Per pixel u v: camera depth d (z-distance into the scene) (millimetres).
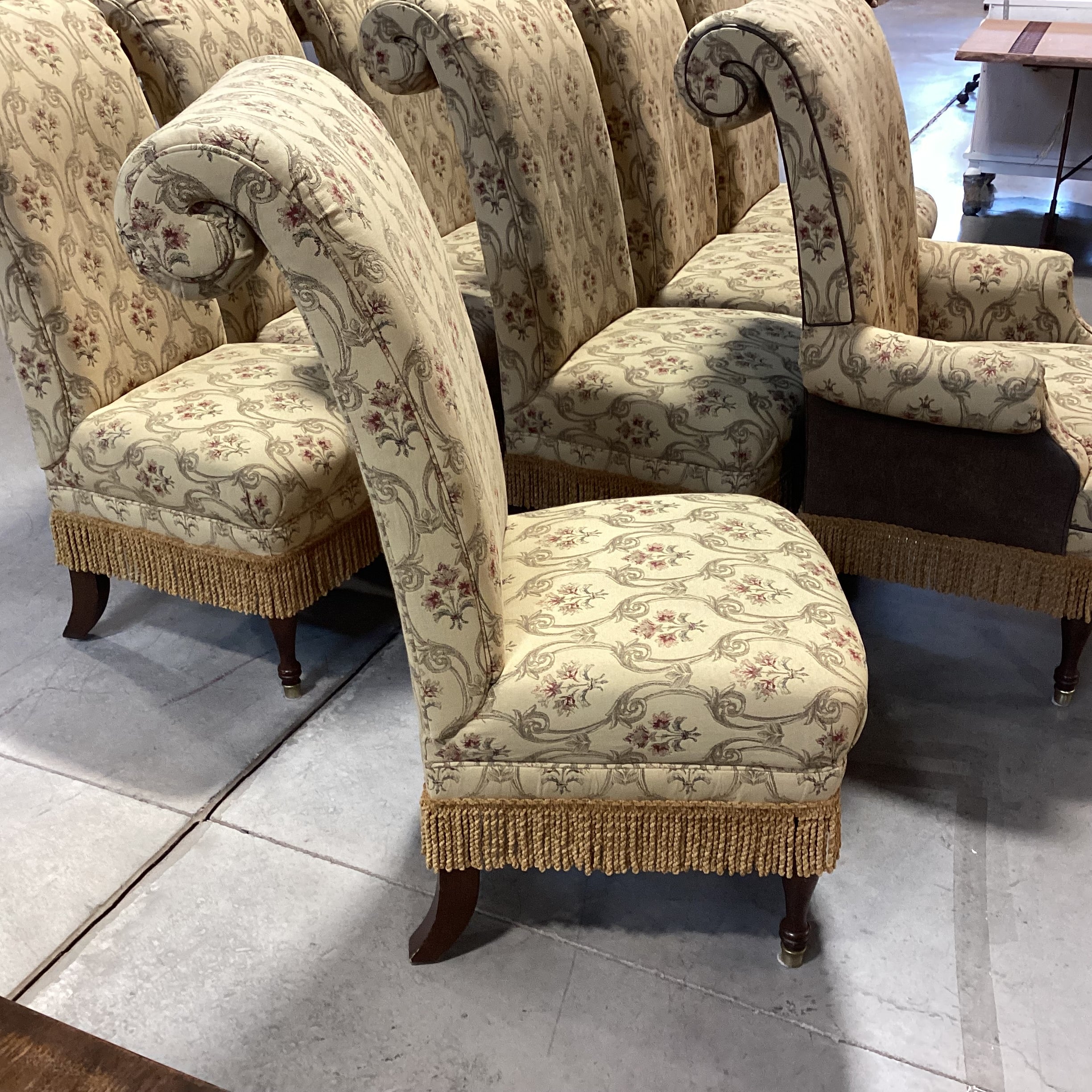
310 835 1604
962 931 1432
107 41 1827
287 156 934
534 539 1452
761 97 1597
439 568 1120
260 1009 1350
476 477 1127
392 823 1624
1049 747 1729
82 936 1450
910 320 2096
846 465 1712
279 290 2189
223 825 1625
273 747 1778
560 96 1824
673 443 1812
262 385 1842
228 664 1980
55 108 1698
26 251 1649
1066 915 1447
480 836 1264
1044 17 4176
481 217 1781
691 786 1210
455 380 1121
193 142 921
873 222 1644
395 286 1007
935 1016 1326
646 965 1401
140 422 1739
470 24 1621
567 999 1357
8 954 1424
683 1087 1252
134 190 945
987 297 2092
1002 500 1611
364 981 1384
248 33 2086
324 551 1771
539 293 1826
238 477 1651
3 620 2102
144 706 1875
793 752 1181
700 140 2430
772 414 1796
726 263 2379
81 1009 1351
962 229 4051
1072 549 1597
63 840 1602
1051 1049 1284
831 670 1185
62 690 1916
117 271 1810
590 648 1209
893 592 2131
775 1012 1336
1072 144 3926
